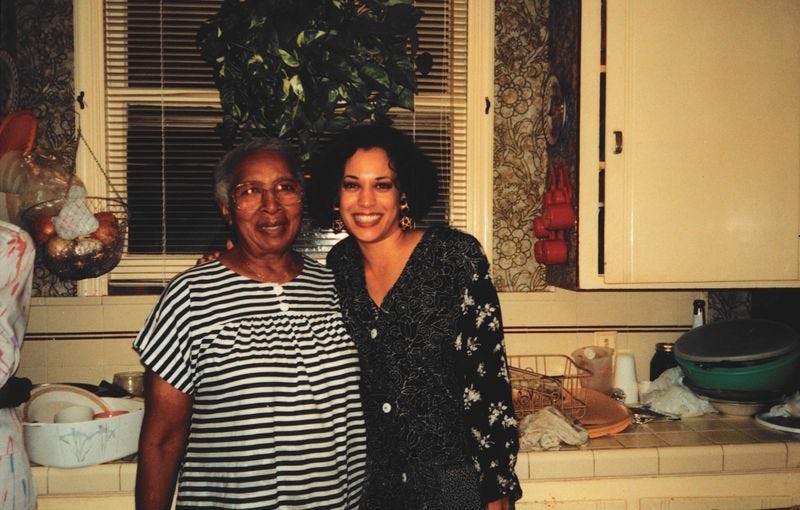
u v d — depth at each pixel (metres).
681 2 2.00
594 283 2.04
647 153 2.01
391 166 1.38
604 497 1.79
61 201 1.79
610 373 2.21
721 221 2.04
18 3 2.12
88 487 1.67
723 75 2.02
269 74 1.65
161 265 2.20
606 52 1.99
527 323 2.26
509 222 2.31
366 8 1.71
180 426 1.34
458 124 2.28
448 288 1.40
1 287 1.39
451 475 1.38
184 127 2.20
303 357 1.31
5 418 1.46
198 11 2.20
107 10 2.16
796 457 1.82
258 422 1.25
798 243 2.06
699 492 1.81
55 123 2.15
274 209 1.32
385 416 1.40
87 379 2.14
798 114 2.04
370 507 1.43
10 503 1.44
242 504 1.24
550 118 2.24
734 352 2.01
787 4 2.02
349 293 1.43
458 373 1.43
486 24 2.25
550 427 1.82
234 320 1.29
